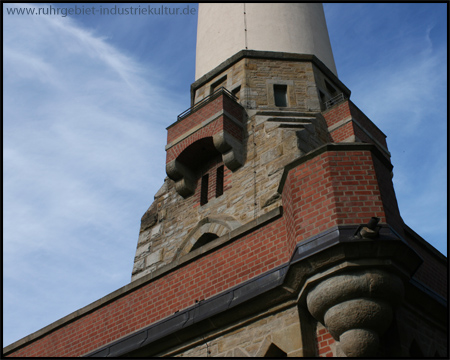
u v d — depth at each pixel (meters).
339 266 8.98
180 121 18.11
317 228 9.63
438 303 10.41
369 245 8.93
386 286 8.82
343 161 10.30
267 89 18.47
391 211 10.02
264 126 16.55
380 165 10.60
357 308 8.73
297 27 21.42
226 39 21.11
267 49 20.27
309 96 18.34
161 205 18.22
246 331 10.22
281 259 10.38
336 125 16.86
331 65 21.36
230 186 16.14
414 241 11.25
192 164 17.80
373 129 17.81
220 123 16.62
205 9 23.45
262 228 11.14
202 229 15.73
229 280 10.96
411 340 9.52
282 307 9.88
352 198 9.76
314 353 9.31
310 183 10.32
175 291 11.80
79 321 13.31
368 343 8.57
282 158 15.09
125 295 12.78
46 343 13.63
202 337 10.73
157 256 16.62
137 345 11.44
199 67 21.47
